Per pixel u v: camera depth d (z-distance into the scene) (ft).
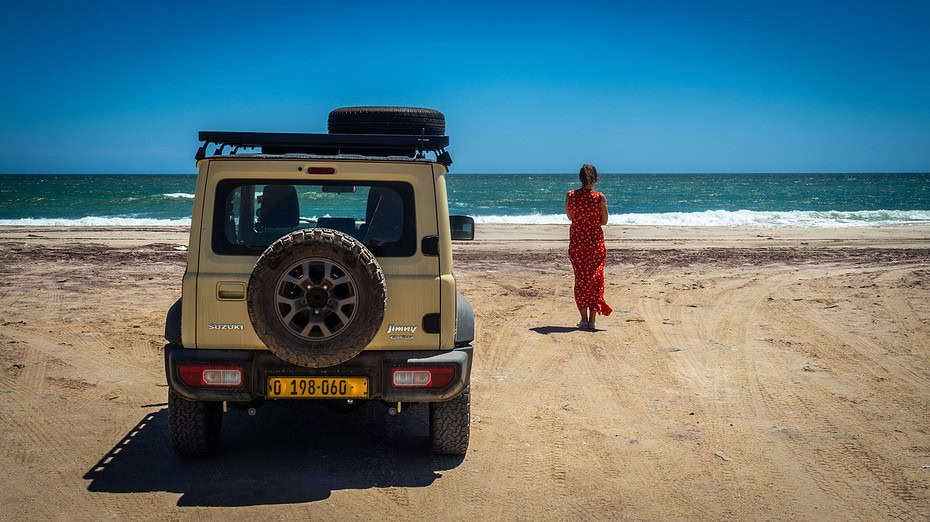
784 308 31.14
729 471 13.47
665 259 50.67
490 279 40.52
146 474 12.96
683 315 29.73
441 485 12.71
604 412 17.29
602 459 14.12
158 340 24.18
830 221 100.07
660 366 21.72
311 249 11.27
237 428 15.96
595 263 26.37
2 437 14.87
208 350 12.21
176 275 39.83
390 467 13.58
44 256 47.73
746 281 39.47
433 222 12.62
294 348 11.37
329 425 16.29
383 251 12.48
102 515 11.15
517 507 11.82
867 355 22.72
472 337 13.37
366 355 12.31
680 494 12.39
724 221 99.76
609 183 405.80
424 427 16.26
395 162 12.58
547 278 41.11
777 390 19.06
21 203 149.59
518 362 22.27
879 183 374.84
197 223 12.25
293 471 13.26
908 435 15.44
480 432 15.80
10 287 34.50
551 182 426.10
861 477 13.12
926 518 11.41
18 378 19.43
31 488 12.21
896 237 71.46
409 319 12.41
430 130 16.43
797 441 15.11
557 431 15.88
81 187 266.57
